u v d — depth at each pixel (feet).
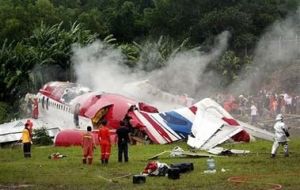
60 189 167.84
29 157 246.68
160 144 274.77
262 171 189.67
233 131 270.05
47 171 201.67
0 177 189.98
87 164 216.33
